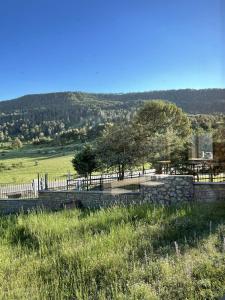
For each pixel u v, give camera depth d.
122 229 9.19
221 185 13.73
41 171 51.59
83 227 10.14
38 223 10.94
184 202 13.79
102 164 27.56
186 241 7.90
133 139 27.52
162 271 6.15
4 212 17.64
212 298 5.14
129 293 5.54
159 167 23.02
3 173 50.50
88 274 6.60
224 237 7.67
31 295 5.93
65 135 121.94
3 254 8.27
